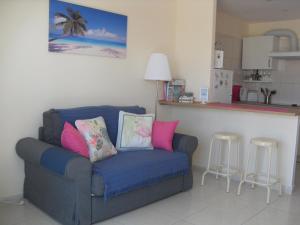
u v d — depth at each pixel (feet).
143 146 10.96
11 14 9.31
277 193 11.68
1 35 9.18
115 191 8.48
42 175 8.98
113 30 12.21
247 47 20.18
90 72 11.60
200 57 14.57
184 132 14.89
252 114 12.66
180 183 11.04
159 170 9.70
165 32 14.69
